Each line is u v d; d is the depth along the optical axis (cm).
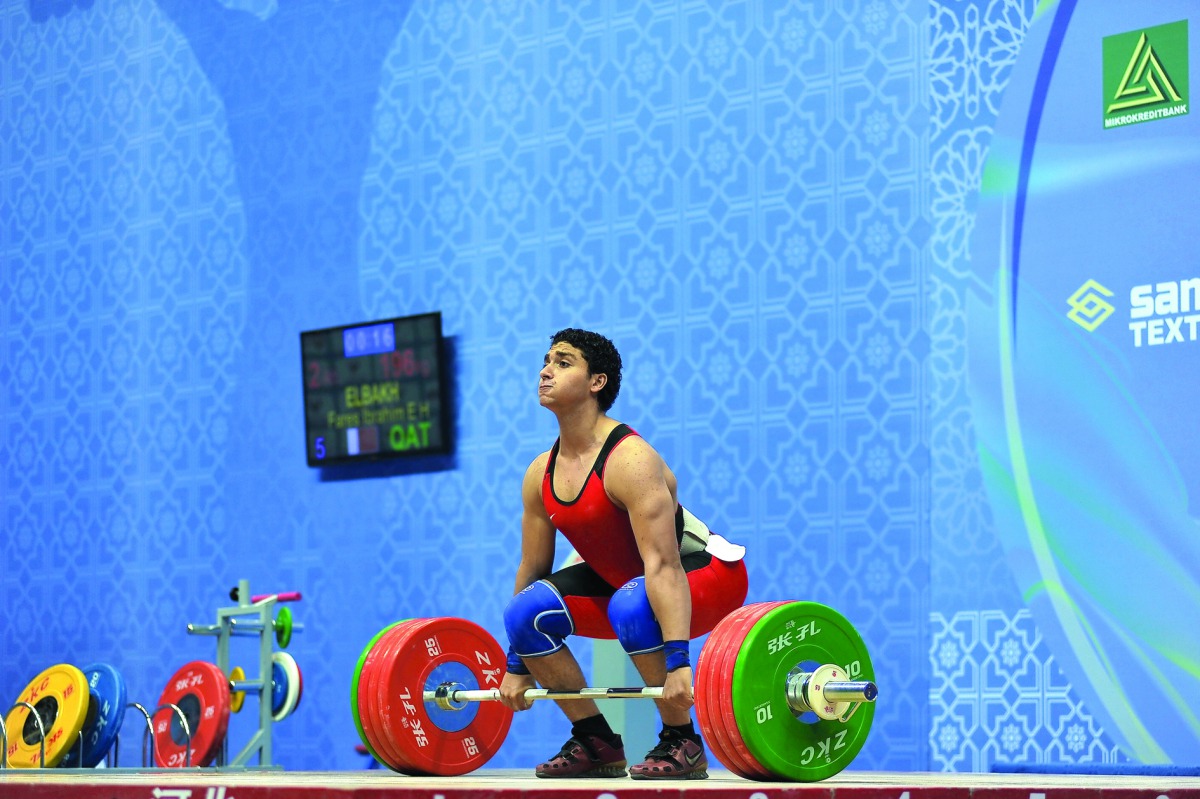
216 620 2253
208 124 2384
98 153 2508
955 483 1683
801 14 1856
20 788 845
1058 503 1612
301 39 2303
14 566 2500
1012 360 1661
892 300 1752
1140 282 1588
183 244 2388
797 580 1775
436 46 2173
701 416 1873
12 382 2555
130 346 2425
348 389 2167
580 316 1995
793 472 1795
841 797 773
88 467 2442
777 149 1856
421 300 2142
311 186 2266
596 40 2025
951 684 1656
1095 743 1562
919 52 1766
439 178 2147
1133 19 1620
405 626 1139
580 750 1052
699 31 1938
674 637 951
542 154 2056
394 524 2123
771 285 1842
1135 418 1577
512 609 1039
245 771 1303
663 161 1948
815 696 877
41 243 2556
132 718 2322
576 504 1005
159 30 2461
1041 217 1659
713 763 1533
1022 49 1694
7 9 2655
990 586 1647
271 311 2280
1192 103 1576
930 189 1739
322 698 2144
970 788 806
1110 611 1567
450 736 1127
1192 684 1512
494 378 2062
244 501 2266
